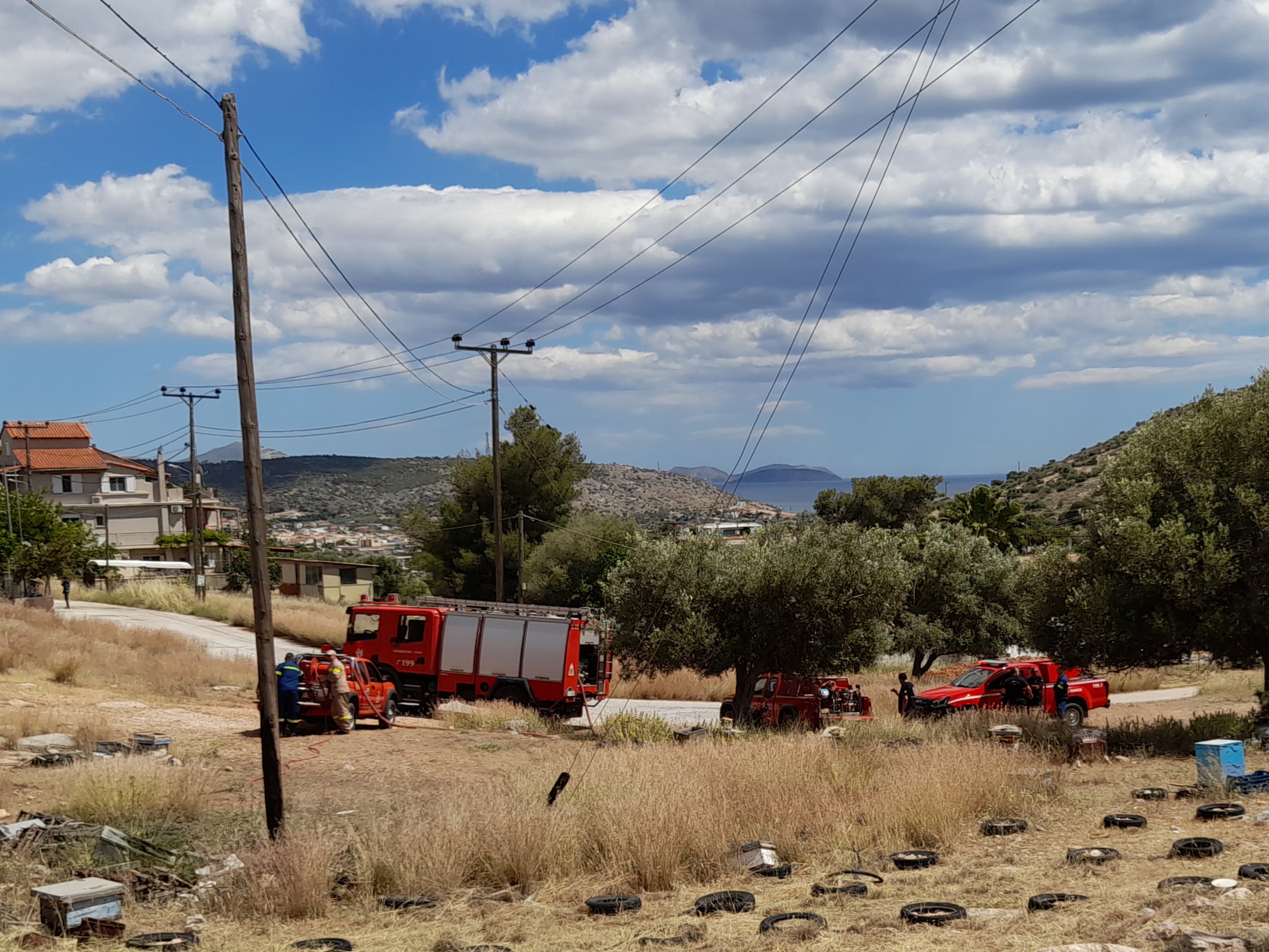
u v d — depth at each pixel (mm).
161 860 11008
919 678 43750
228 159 13125
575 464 73125
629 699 41281
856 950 7188
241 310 13141
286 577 77250
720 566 28672
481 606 30500
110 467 94500
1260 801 13406
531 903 9695
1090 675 29625
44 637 31234
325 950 8031
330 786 16078
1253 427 21500
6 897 9484
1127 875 9305
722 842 11242
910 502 80688
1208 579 20375
